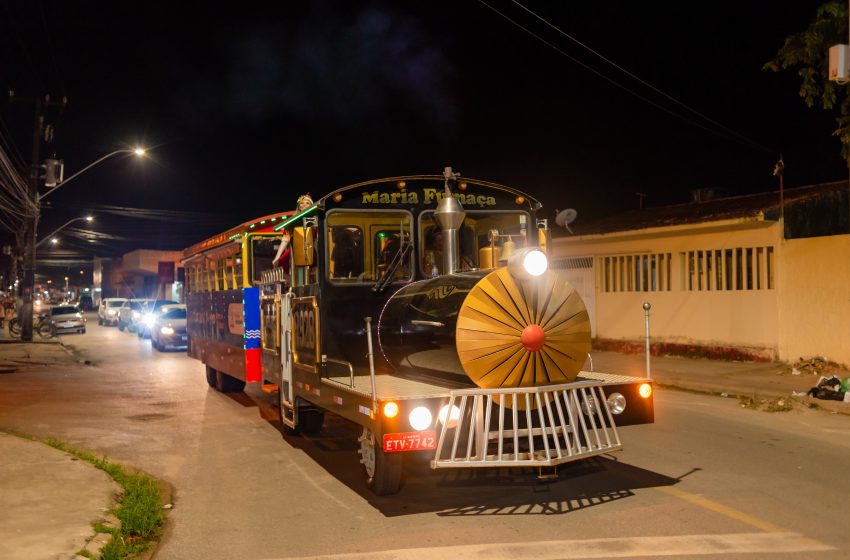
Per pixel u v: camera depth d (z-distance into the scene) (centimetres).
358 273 757
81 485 671
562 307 616
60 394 1377
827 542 519
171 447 892
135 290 6281
